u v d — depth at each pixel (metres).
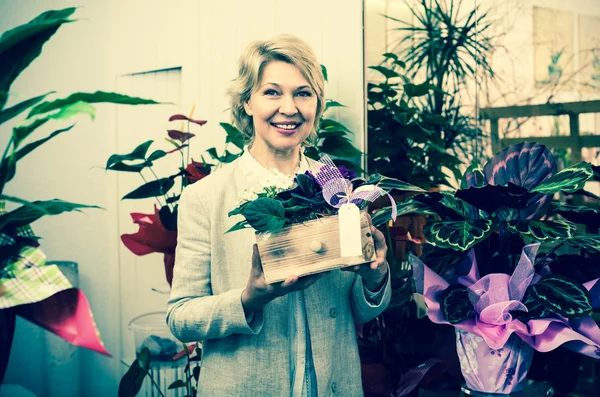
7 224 0.90
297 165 1.39
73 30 2.70
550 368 1.68
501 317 1.21
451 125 1.94
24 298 0.77
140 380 1.79
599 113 1.83
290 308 1.26
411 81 1.93
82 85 2.72
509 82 1.89
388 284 1.29
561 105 1.85
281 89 1.28
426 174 1.94
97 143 2.75
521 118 1.88
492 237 1.37
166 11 2.54
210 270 1.30
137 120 2.69
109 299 2.75
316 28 2.02
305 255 1.09
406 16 1.92
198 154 2.50
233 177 1.33
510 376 1.27
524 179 1.33
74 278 2.51
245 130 1.44
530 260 1.21
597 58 1.83
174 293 1.28
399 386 1.54
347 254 1.05
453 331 1.66
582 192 1.37
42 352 2.62
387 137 1.92
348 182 1.08
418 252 1.86
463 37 1.92
